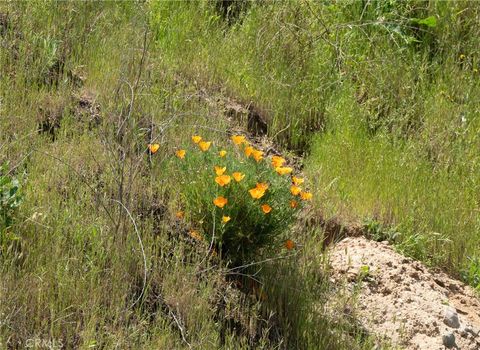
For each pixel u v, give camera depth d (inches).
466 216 256.5
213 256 202.4
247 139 266.1
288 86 281.0
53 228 188.9
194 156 209.6
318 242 219.3
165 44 284.5
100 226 192.1
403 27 325.7
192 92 265.6
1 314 163.6
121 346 168.7
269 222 200.7
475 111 302.4
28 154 199.8
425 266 238.7
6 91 227.3
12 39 252.7
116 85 245.9
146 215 207.5
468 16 335.3
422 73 311.6
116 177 200.8
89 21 275.0
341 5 323.9
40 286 173.3
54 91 242.2
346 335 197.2
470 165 276.7
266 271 203.2
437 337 208.8
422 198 255.1
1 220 182.9
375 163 263.1
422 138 286.8
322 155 265.7
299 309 198.2
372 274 221.6
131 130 221.5
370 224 243.6
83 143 219.9
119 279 183.8
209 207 200.8
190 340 179.8
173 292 188.4
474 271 241.8
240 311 193.2
